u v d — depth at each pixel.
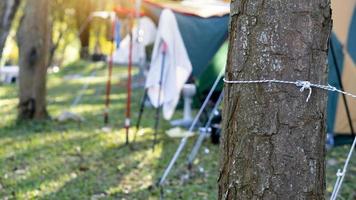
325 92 1.66
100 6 14.54
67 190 4.27
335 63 5.23
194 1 7.02
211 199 4.04
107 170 4.91
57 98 11.20
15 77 16.00
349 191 4.26
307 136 1.63
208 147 5.84
